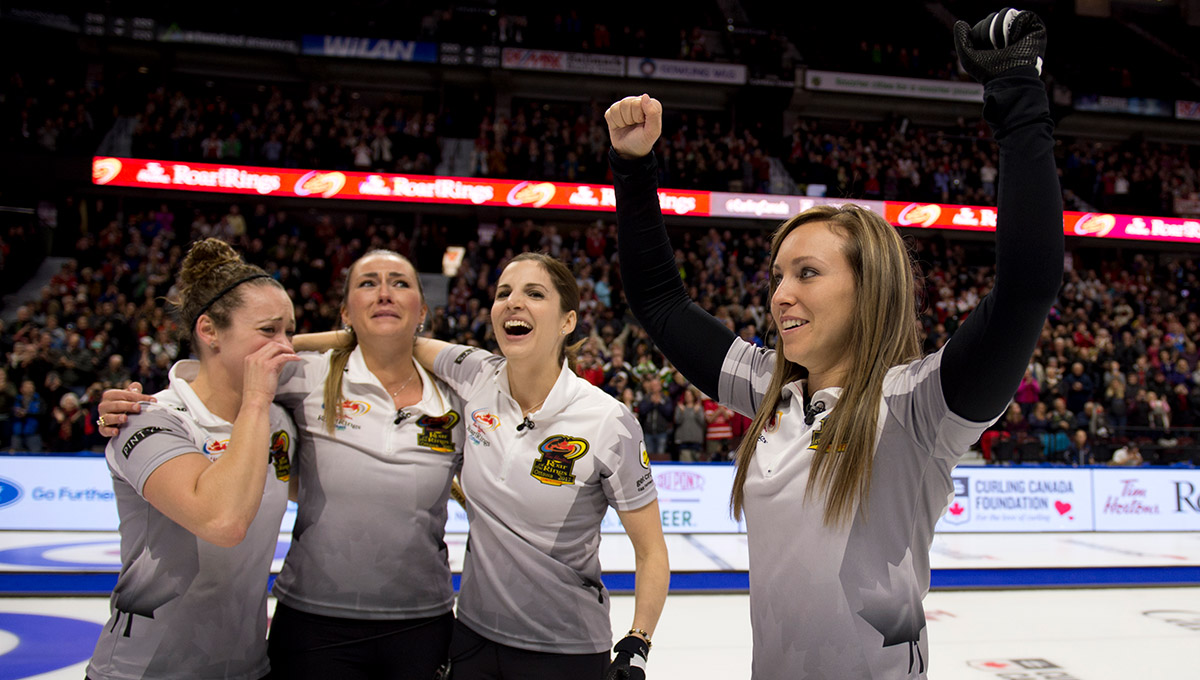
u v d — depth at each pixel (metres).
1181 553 7.18
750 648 4.19
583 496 2.18
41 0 16.58
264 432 1.76
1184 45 24.03
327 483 2.24
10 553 5.95
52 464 7.12
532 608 2.13
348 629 2.19
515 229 15.25
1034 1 22.42
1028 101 1.18
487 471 2.21
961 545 7.49
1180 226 17.22
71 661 3.72
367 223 17.95
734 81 19.06
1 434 8.88
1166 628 4.78
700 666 3.92
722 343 1.74
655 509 2.24
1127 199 18.20
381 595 2.21
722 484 7.99
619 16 22.47
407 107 20.22
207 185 14.43
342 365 2.37
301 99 19.66
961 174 18.22
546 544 2.15
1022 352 1.15
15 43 17.23
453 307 13.69
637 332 11.96
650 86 19.75
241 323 1.91
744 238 17.16
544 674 2.11
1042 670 3.97
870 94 19.56
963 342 1.21
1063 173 18.62
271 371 1.81
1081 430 9.71
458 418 2.44
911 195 17.27
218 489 1.67
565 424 2.20
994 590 5.83
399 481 2.25
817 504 1.33
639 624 1.99
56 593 4.95
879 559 1.30
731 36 21.81
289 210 17.38
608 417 2.20
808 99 20.05
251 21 17.47
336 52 17.77
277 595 2.28
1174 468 8.88
